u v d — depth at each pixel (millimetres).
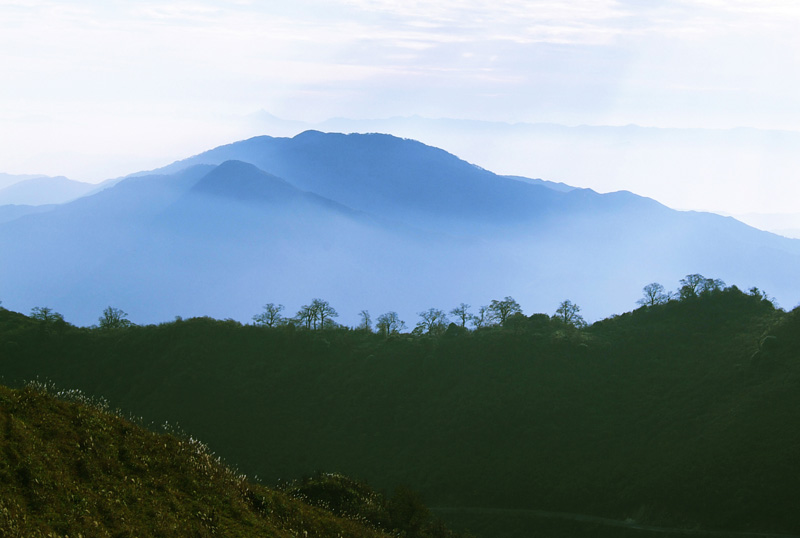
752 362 107500
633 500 90375
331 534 36906
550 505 95250
